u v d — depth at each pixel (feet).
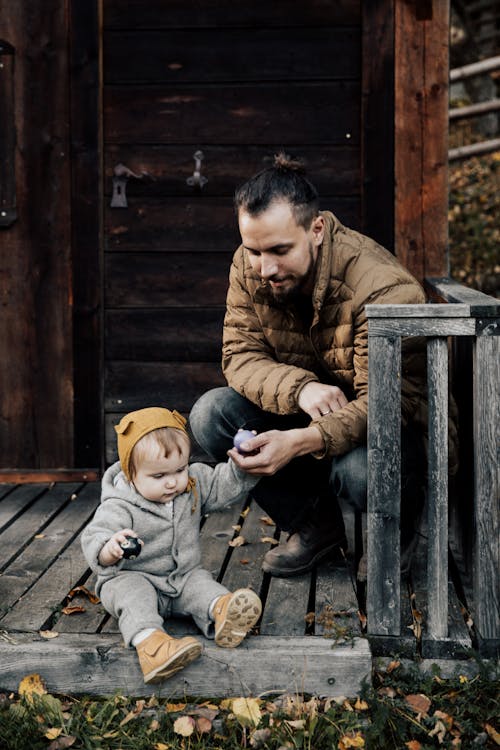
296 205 9.18
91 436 15.75
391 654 9.25
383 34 14.85
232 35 15.19
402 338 9.55
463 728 8.55
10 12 15.17
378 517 9.18
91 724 8.56
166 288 15.60
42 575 11.19
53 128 15.34
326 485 10.84
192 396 15.71
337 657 8.92
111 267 15.60
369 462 9.14
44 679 9.06
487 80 40.73
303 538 10.96
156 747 8.32
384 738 8.47
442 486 9.13
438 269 15.10
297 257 9.36
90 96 15.24
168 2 15.17
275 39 15.15
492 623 9.18
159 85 15.31
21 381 15.76
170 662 8.50
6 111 15.33
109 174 15.46
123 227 15.53
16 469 15.84
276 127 15.28
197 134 15.35
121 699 8.91
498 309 8.86
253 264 9.55
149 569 9.43
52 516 13.78
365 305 9.00
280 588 10.60
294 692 8.98
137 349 15.70
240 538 12.41
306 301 10.29
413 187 15.02
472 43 42.73
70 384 15.74
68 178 15.39
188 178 15.33
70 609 9.94
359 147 15.21
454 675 9.18
